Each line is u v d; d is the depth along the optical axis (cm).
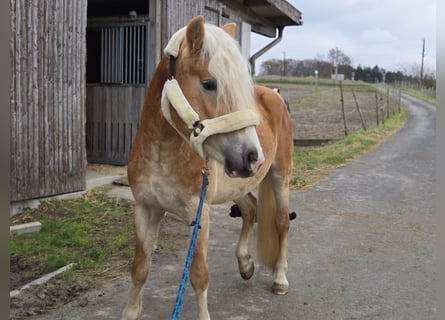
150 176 256
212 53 219
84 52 611
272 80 4638
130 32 774
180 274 396
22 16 522
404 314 331
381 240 507
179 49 235
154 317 320
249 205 387
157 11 739
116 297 345
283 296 357
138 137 264
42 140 556
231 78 216
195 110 225
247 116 218
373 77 7194
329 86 4419
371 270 416
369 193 747
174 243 473
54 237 455
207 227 264
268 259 371
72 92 596
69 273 372
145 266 272
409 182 836
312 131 1689
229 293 361
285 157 377
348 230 544
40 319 308
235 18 989
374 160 1082
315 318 323
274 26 1229
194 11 822
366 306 343
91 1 836
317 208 648
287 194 380
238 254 378
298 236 517
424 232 539
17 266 389
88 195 618
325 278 395
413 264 432
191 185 253
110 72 802
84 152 620
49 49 560
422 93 4984
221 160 224
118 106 795
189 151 250
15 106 518
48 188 569
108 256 423
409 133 1706
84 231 486
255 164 218
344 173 917
